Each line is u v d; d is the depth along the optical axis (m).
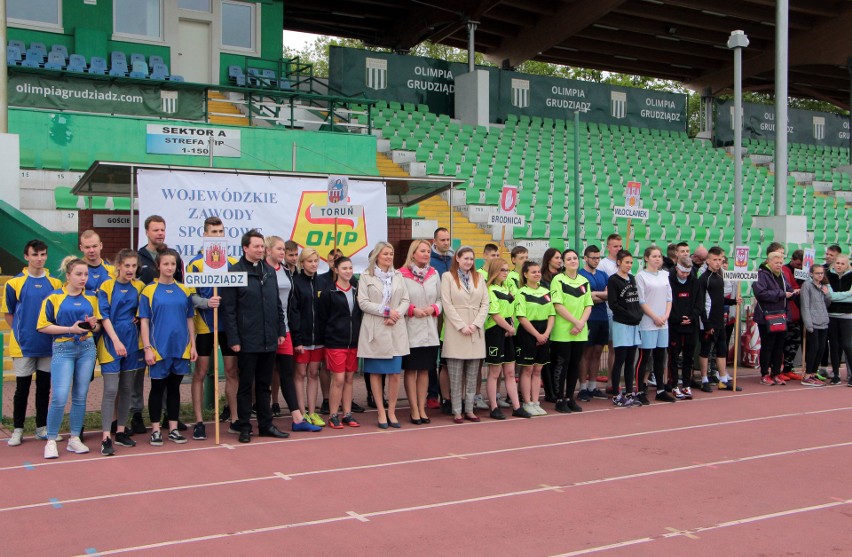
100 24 21.70
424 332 9.59
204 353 8.84
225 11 23.62
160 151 16.28
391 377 9.57
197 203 11.70
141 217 11.31
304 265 9.47
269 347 8.75
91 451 8.20
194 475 7.29
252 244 8.64
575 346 10.52
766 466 7.75
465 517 6.13
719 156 32.91
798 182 33.25
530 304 10.23
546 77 30.33
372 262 9.40
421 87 28.20
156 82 17.27
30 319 8.21
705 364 12.27
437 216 20.25
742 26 31.88
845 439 8.96
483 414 10.41
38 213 15.05
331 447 8.45
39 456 7.94
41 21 21.19
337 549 5.43
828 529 5.92
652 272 11.05
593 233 21.05
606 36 32.81
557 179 24.97
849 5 30.00
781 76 21.28
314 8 30.69
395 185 13.52
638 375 11.16
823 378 13.30
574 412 10.57
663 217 23.81
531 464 7.75
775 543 5.62
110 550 5.40
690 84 38.31
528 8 29.45
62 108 16.47
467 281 9.81
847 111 46.56
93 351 8.16
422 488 6.89
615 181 26.69
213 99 21.66
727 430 9.41
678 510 6.35
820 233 26.92
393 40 33.22
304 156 18.25
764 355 12.94
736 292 12.85
